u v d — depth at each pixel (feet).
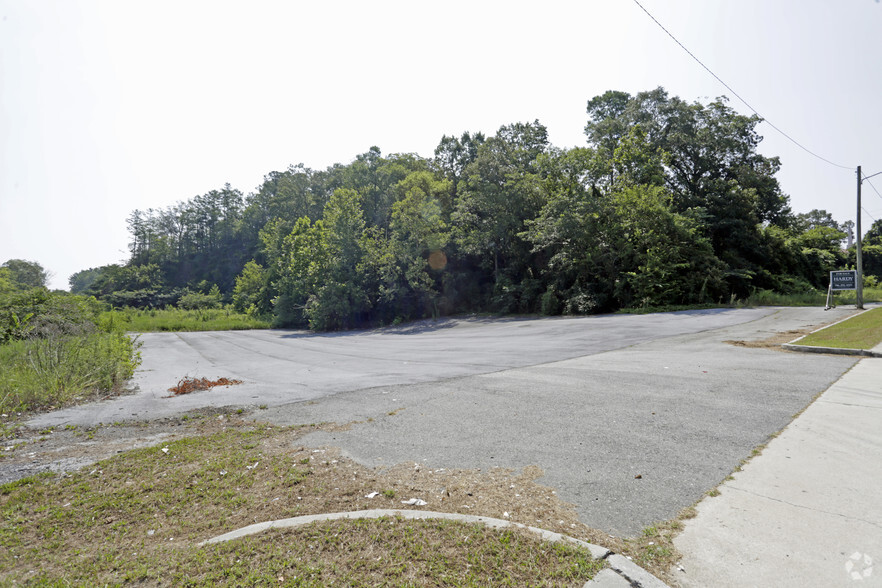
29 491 12.39
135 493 12.07
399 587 7.72
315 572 8.21
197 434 18.10
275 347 71.41
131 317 152.46
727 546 9.00
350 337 86.99
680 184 110.22
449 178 147.33
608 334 51.42
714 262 85.97
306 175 231.71
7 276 136.98
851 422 16.46
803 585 7.76
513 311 104.99
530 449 14.90
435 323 101.65
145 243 361.51
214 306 252.42
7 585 8.09
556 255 95.04
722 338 42.68
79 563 8.79
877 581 7.75
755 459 13.38
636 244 86.89
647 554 8.80
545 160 108.37
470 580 7.89
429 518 10.12
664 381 24.75
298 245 127.24
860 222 63.93
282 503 11.23
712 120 106.93
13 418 21.90
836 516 10.00
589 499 11.22
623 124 110.73
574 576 7.98
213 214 365.40
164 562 8.69
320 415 20.58
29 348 33.83
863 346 31.78
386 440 16.37
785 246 104.99
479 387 25.39
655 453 14.17
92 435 18.44
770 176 118.11
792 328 46.60
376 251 115.75
